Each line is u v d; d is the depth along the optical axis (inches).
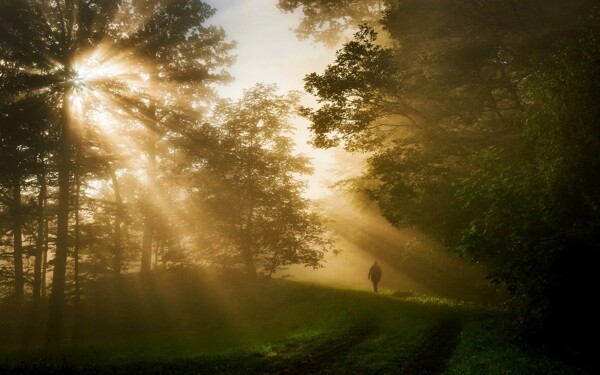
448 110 605.0
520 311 430.3
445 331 457.7
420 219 666.2
